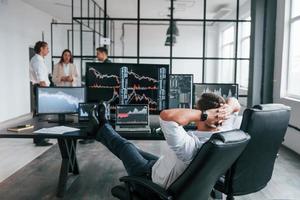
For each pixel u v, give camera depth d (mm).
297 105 4375
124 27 10211
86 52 9422
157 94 2904
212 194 2770
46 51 4711
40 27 8609
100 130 2338
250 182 2104
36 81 4594
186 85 2969
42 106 2857
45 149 4445
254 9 5051
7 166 3689
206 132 1712
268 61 5109
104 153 4289
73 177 3314
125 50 10305
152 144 4836
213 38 10039
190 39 10148
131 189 1846
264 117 1948
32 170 3553
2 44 6555
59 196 2844
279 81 4945
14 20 7074
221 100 1775
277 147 2143
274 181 3291
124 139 2271
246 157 1992
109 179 3301
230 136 1500
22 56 7535
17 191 2961
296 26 4793
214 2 7441
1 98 6570
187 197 1570
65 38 10609
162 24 9648
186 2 7410
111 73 2887
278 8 5000
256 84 5129
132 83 2891
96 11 8289
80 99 2900
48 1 7461
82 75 5512
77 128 2570
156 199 1754
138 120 2580
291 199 2859
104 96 2898
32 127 2596
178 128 1595
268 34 5066
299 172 3572
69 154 3045
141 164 2021
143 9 8289
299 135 4344
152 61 7793
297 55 4816
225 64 9805
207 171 1511
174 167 1667
